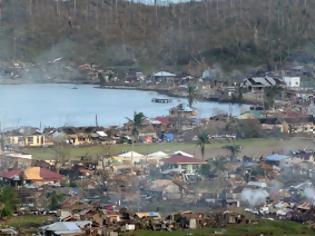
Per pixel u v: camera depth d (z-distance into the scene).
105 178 136.00
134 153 153.75
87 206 116.19
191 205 119.38
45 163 148.62
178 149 168.62
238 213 113.44
